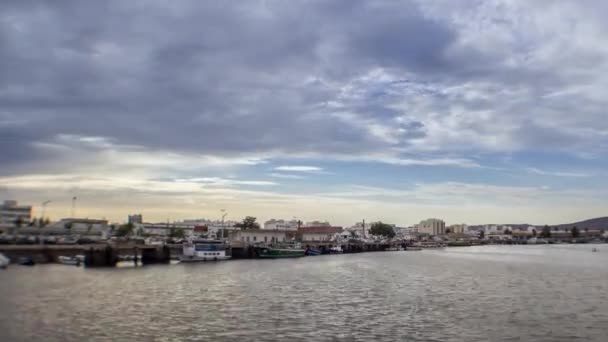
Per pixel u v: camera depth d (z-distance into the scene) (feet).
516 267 377.09
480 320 155.12
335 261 451.12
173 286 233.96
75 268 327.47
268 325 146.41
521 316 161.79
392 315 162.91
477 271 336.29
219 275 293.64
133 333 135.13
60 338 129.18
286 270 336.90
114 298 193.57
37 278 259.80
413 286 242.99
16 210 618.03
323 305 181.98
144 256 395.14
